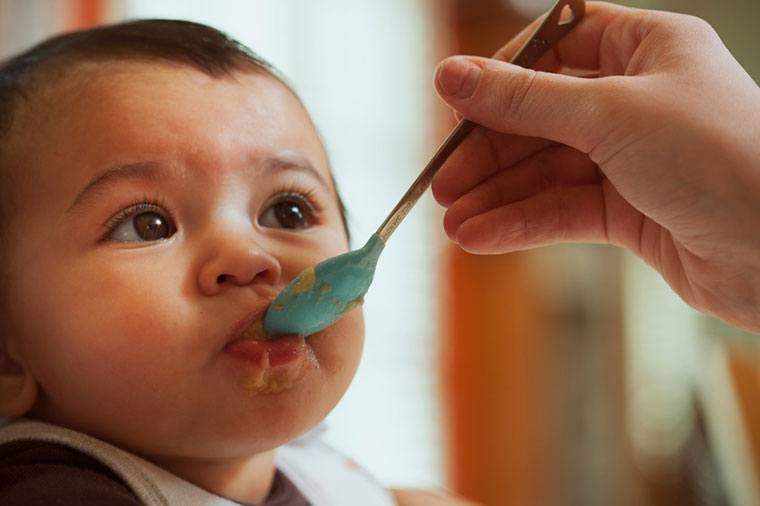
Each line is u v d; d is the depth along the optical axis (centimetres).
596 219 80
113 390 60
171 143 63
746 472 126
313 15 193
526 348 208
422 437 193
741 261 67
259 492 72
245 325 60
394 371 192
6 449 62
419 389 194
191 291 60
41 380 65
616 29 73
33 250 64
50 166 65
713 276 71
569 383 215
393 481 188
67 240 62
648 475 214
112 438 63
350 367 65
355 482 86
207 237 61
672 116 63
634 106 63
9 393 67
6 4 155
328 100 193
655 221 70
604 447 215
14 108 68
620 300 220
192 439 61
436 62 208
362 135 196
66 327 61
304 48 191
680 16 71
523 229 80
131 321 59
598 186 80
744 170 62
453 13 212
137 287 59
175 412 60
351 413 187
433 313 198
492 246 80
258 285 61
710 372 162
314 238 68
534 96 66
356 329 66
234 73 69
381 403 190
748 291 69
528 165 80
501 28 215
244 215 64
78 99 66
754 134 62
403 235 196
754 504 123
